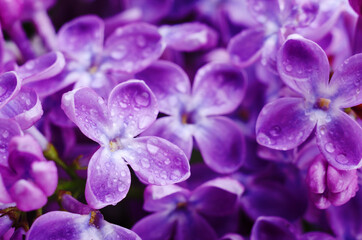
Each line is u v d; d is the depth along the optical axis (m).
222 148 0.14
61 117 0.14
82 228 0.13
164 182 0.13
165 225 0.14
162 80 0.14
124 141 0.13
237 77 0.14
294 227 0.14
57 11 0.17
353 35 0.14
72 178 0.14
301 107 0.13
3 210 0.13
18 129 0.12
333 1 0.14
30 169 0.12
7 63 0.14
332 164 0.13
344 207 0.14
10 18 0.15
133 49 0.14
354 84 0.13
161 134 0.14
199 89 0.14
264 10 0.14
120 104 0.13
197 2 0.17
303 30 0.14
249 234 0.15
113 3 0.17
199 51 0.16
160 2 0.17
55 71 0.13
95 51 0.15
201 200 0.14
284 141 0.13
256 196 0.15
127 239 0.13
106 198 0.13
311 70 0.13
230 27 0.17
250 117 0.16
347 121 0.13
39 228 0.12
